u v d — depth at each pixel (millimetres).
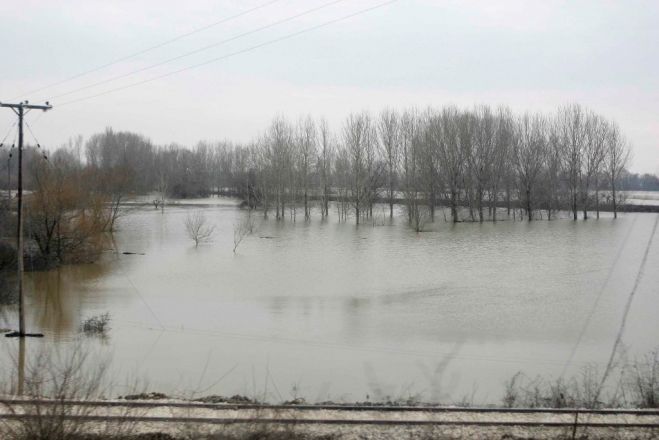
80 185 41688
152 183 99750
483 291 28953
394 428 9953
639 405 12484
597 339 20609
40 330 21562
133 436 9430
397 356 18453
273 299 27469
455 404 12383
